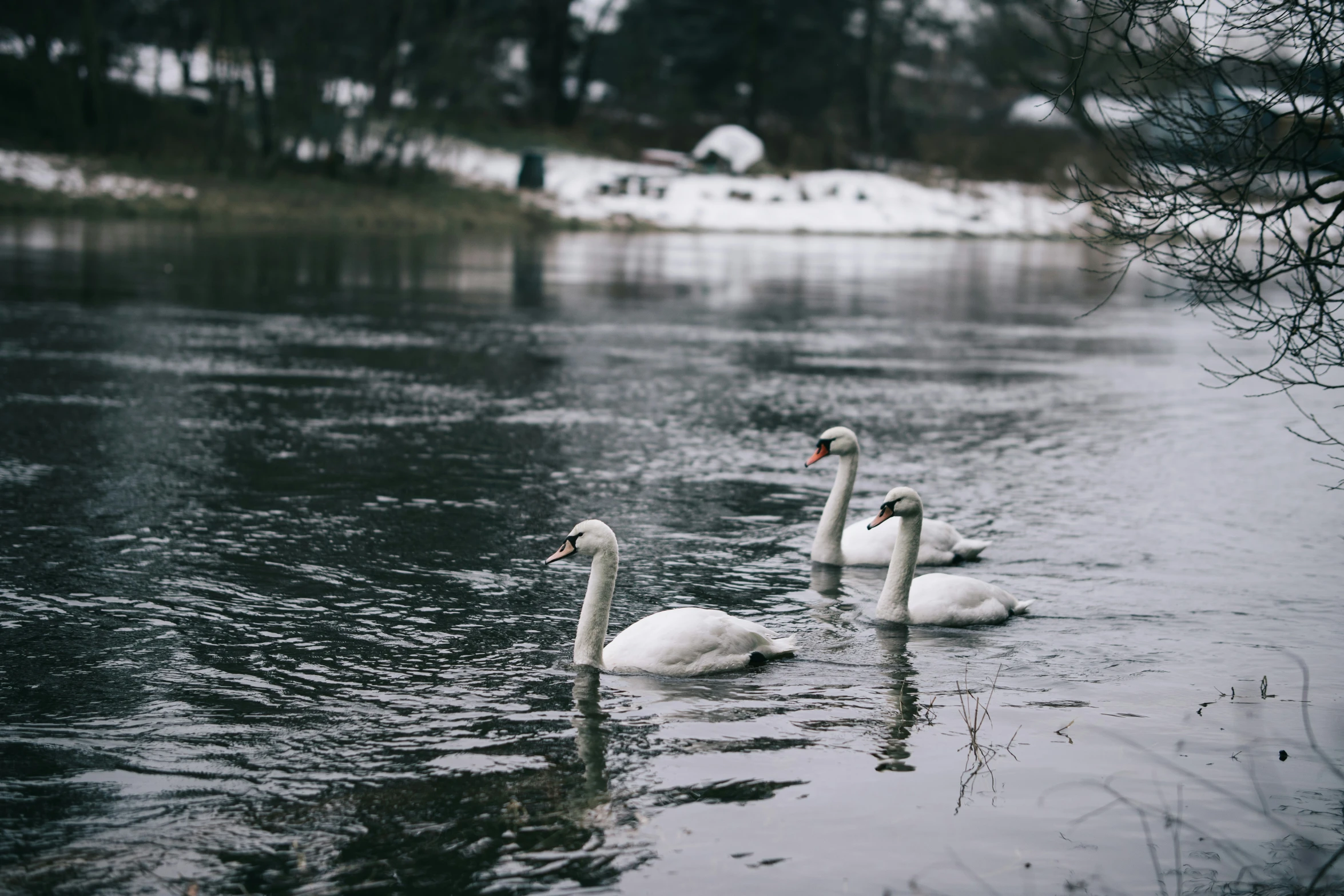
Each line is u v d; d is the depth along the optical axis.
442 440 16.62
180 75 68.12
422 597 10.48
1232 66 7.72
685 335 28.39
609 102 91.69
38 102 55.50
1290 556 12.25
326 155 61.38
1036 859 6.30
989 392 22.34
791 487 14.82
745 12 87.12
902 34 84.75
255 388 19.72
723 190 71.06
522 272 41.16
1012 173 84.94
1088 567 11.86
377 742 7.61
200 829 6.53
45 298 28.55
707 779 7.16
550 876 6.09
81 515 12.52
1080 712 8.24
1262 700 8.51
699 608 9.23
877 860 6.27
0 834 6.45
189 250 41.03
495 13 73.44
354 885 6.00
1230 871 6.19
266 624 9.73
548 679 8.70
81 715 7.96
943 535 11.95
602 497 14.01
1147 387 23.39
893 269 50.56
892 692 8.58
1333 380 24.44
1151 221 7.70
